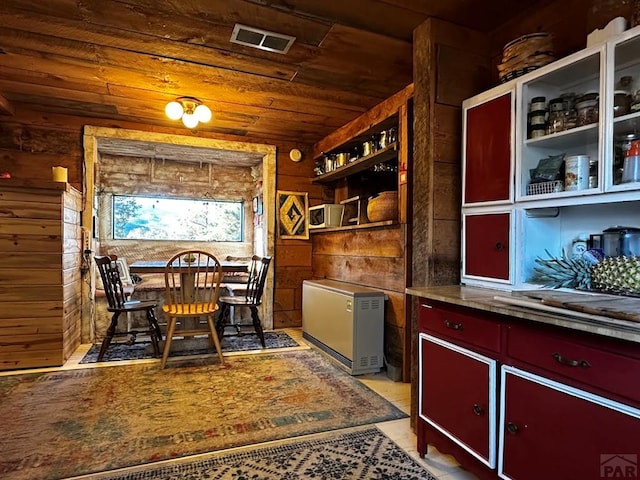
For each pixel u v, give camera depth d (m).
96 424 2.13
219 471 1.72
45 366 3.08
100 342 3.84
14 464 1.75
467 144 2.04
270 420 2.21
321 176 4.35
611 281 1.45
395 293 3.00
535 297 1.42
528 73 1.74
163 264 3.88
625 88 1.52
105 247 4.82
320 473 1.71
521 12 2.05
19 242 3.02
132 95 3.29
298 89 3.13
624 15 1.51
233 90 3.15
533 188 1.72
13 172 3.64
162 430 2.07
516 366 1.38
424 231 2.11
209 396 2.54
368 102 3.41
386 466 1.78
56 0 1.98
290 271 4.62
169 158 4.98
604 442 1.10
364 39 2.34
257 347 3.72
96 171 4.04
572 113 1.65
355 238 3.64
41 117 3.72
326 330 3.45
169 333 3.14
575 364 1.18
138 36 2.34
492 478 1.47
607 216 1.67
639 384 1.03
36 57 2.61
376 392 2.65
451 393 1.68
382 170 3.69
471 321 1.58
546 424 1.27
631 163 1.40
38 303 3.07
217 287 3.33
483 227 1.93
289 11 2.06
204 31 2.26
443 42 2.12
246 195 5.44
